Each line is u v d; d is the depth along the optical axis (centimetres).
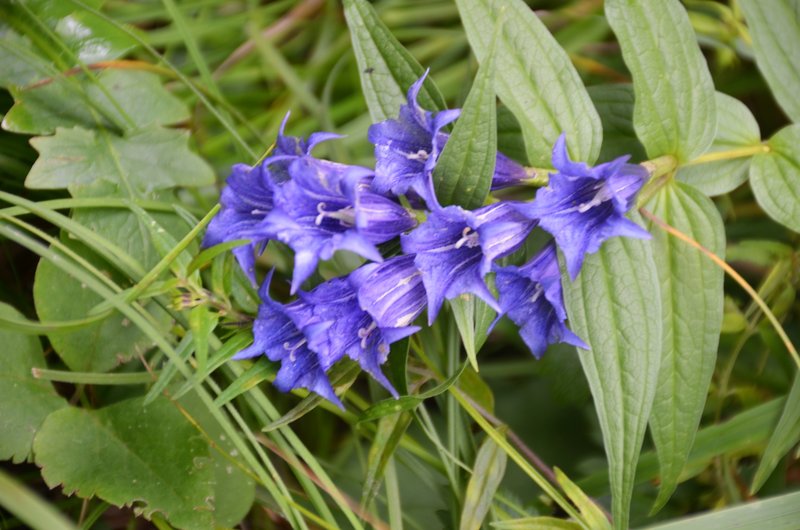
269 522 61
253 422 60
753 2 61
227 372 58
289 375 54
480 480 59
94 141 61
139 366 60
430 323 53
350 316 54
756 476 59
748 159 60
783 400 60
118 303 55
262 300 54
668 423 58
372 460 58
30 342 58
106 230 60
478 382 60
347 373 57
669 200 58
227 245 53
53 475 57
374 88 58
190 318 55
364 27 57
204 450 58
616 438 56
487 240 52
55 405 58
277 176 54
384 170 54
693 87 57
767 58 61
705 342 58
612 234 53
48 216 57
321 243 52
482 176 54
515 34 57
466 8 57
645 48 57
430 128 53
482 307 56
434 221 52
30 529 59
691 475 60
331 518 57
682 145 58
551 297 55
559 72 57
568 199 53
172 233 61
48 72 61
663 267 58
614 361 56
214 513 58
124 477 57
